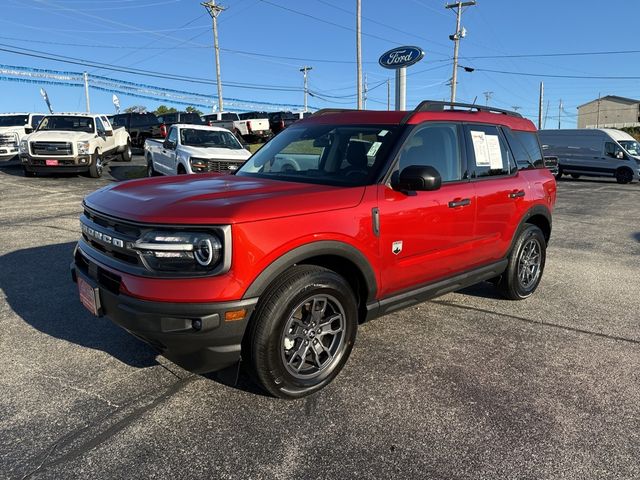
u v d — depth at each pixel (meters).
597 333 4.38
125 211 2.93
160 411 2.99
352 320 3.36
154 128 27.20
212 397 3.16
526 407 3.14
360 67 27.39
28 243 6.96
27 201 10.87
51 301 4.71
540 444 2.77
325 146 3.99
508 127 4.97
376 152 3.68
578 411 3.11
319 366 3.25
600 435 2.86
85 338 3.94
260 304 2.89
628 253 7.64
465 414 3.04
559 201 14.83
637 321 4.70
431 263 3.90
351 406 3.11
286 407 3.07
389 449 2.69
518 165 5.00
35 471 2.45
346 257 3.23
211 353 2.81
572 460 2.64
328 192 3.23
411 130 3.78
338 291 3.21
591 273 6.39
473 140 4.39
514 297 5.13
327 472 2.50
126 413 2.96
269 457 2.61
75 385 3.25
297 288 2.96
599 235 9.17
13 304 4.62
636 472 2.55
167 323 2.70
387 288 3.60
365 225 3.31
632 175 21.92
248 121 27.89
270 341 2.90
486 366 3.68
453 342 4.10
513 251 4.89
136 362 3.58
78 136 14.99
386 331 4.29
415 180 3.36
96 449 2.63
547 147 24.70
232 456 2.61
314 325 3.19
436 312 4.80
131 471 2.47
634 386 3.44
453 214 3.99
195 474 2.47
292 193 3.14
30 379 3.31
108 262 2.99
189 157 11.44
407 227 3.61
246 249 2.74
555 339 4.22
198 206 2.84
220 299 2.69
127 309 2.78
